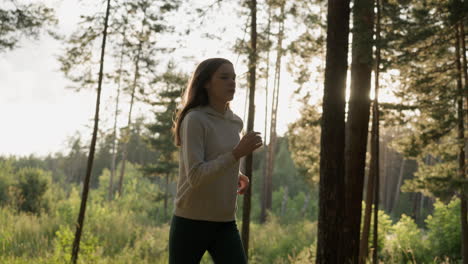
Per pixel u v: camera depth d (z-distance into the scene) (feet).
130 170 147.84
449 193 35.86
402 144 38.04
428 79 34.68
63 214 55.36
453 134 35.88
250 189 26.68
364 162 31.78
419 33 30.55
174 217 7.02
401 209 131.34
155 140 90.58
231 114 7.29
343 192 17.34
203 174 6.18
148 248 40.09
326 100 17.61
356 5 22.30
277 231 56.54
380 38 28.19
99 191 125.59
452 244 43.34
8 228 41.63
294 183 134.51
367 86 31.81
